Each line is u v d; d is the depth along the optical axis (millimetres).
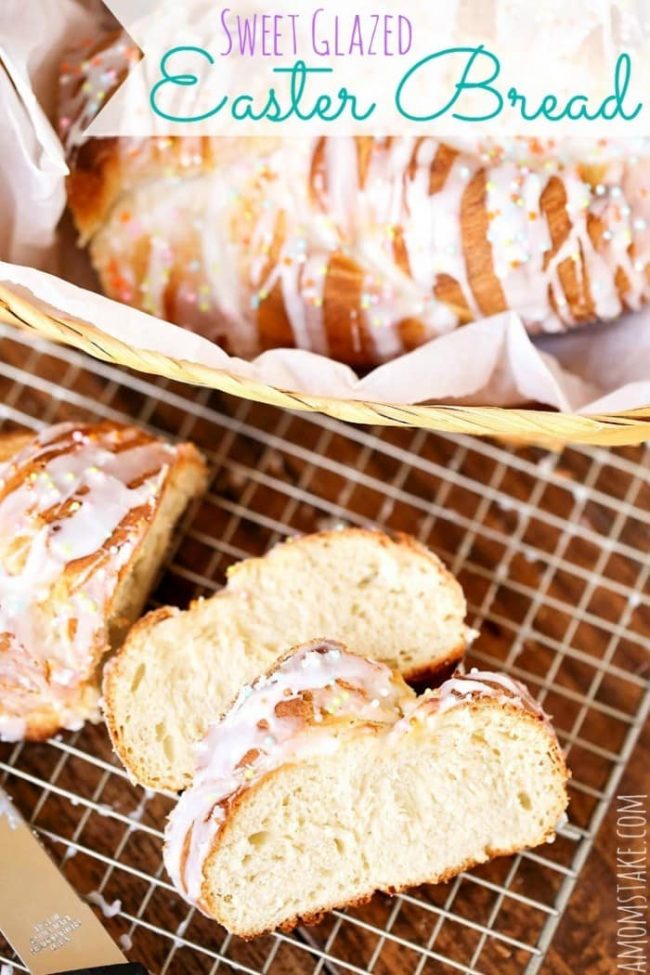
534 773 649
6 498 665
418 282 686
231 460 728
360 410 640
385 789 640
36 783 677
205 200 690
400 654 677
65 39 698
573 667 709
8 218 692
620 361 699
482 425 646
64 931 643
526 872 684
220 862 627
